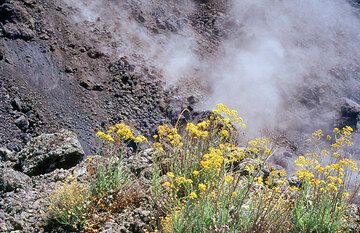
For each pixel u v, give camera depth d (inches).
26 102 729.0
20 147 648.4
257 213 225.1
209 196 238.8
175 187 269.0
